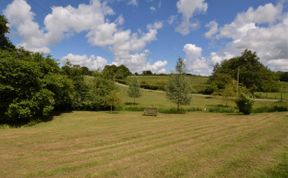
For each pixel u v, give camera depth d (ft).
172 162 33.32
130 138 51.55
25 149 42.47
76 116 105.29
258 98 212.02
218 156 35.91
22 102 82.23
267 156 35.63
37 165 32.96
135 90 174.70
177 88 125.49
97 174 29.25
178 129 63.10
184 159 34.63
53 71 110.83
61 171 30.42
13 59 82.33
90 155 38.04
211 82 253.65
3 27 122.21
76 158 36.35
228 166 31.32
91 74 139.23
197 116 104.94
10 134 58.54
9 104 81.00
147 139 50.19
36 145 45.62
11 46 126.31
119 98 129.49
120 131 61.21
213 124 72.64
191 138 50.26
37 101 86.58
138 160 34.71
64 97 117.29
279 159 34.09
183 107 149.59
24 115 81.76
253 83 259.60
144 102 181.47
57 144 46.42
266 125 67.36
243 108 110.52
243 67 264.11
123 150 40.93
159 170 30.22
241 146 41.93
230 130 59.77
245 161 33.32
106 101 130.72
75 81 129.70
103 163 33.63
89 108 133.49
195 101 196.34
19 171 30.48
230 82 192.54
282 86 271.28
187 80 127.13
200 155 36.60
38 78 89.15
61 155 38.24
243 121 79.10
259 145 42.42
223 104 178.09
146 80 321.52
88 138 52.11
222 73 262.26
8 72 79.71
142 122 82.02
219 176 28.02
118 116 105.60
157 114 115.03
